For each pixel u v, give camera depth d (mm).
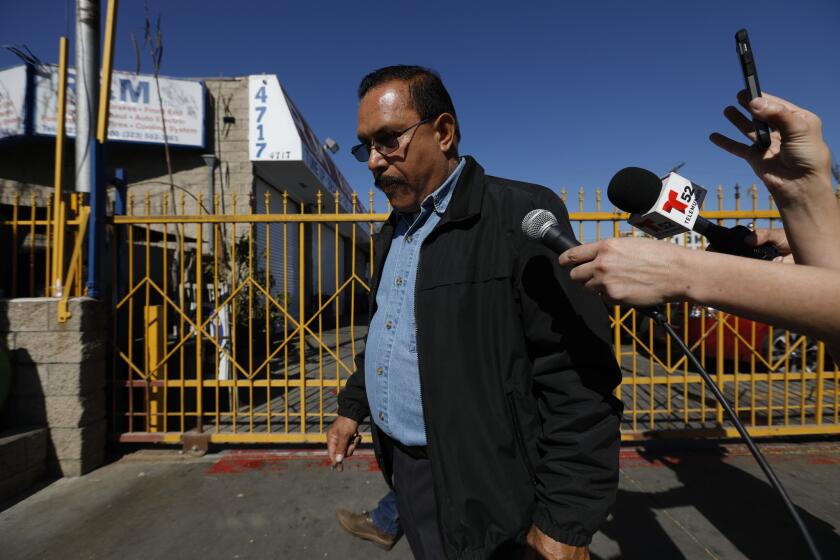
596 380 1039
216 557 2426
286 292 3775
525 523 1128
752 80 774
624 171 1104
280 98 8234
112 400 3779
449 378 1187
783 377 3924
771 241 1021
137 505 2928
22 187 7844
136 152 8141
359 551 2477
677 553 2430
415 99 1330
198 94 8039
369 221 3650
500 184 1316
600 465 1004
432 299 1251
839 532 2592
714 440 3949
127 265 4227
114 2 3598
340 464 1791
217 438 3701
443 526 1171
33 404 3285
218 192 8188
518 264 1155
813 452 3695
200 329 3785
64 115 3469
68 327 3305
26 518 2779
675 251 700
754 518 2750
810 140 699
